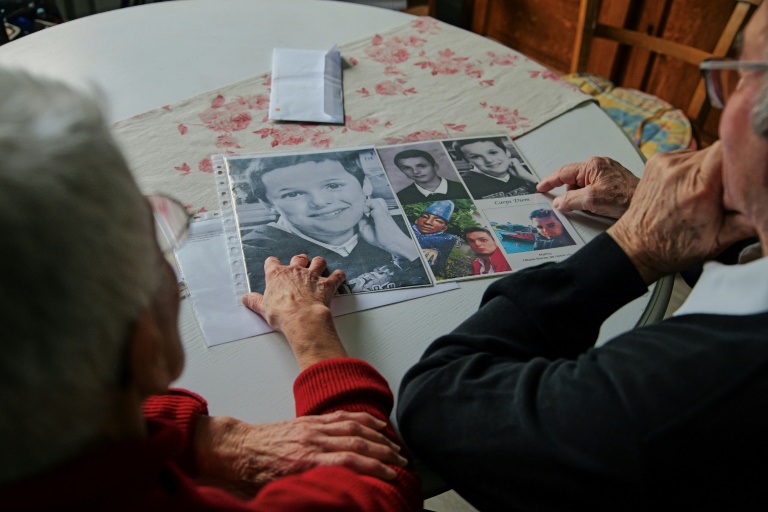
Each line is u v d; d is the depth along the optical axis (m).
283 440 0.62
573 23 2.30
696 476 0.48
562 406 0.54
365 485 0.54
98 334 0.33
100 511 0.35
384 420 0.67
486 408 0.60
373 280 0.84
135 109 1.13
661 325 0.54
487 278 0.86
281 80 1.22
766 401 0.45
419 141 1.09
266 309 0.77
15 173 0.29
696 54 1.60
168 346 0.43
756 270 0.49
